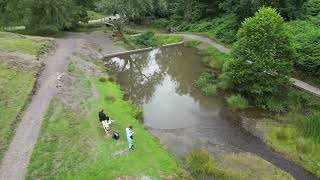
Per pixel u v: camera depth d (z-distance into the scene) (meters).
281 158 26.38
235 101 35.03
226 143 28.52
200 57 53.00
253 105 34.97
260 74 33.62
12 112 28.77
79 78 39.00
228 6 58.53
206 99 37.59
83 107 31.80
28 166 22.66
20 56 41.22
